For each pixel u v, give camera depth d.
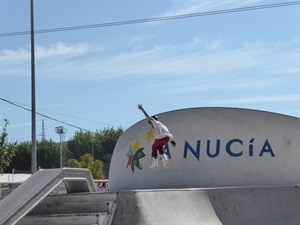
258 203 14.45
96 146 90.75
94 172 54.94
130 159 19.00
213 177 17.17
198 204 13.20
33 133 23.81
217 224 13.17
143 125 19.19
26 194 10.76
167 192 12.45
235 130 17.27
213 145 17.41
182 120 18.17
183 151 17.78
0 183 26.30
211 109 17.84
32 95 24.00
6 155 33.88
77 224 10.97
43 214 11.81
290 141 16.77
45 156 83.25
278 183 16.58
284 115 16.95
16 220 10.23
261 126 17.06
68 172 11.80
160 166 18.08
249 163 16.89
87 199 11.56
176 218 12.04
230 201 14.05
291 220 14.50
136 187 18.58
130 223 11.06
